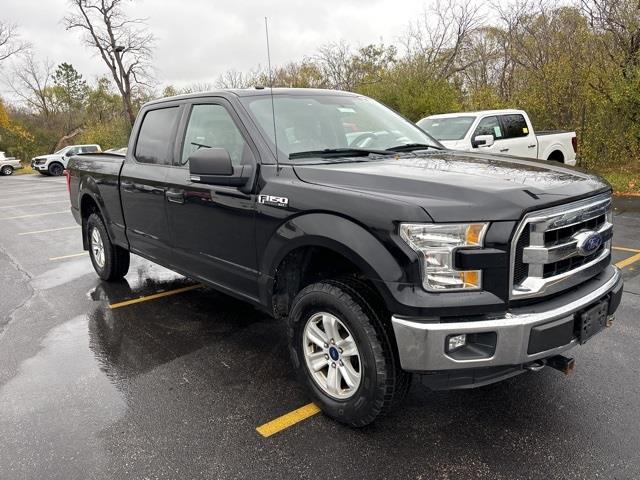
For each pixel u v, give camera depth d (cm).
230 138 374
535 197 254
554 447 274
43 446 289
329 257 324
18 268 692
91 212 608
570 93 1503
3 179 2914
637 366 357
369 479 255
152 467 269
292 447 281
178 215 413
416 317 249
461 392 332
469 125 1010
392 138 405
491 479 252
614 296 295
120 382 360
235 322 467
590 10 1446
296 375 329
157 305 518
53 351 414
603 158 1412
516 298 251
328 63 3300
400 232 252
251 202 334
